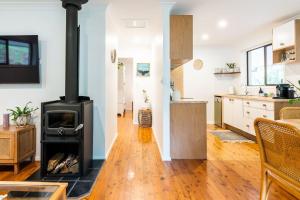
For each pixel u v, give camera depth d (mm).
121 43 5820
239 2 3143
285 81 4254
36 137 3232
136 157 3393
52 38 3207
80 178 2586
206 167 2967
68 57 2742
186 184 2432
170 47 3291
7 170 2852
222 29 4598
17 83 3172
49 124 2572
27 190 1460
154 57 5086
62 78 3225
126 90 10727
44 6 3145
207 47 6484
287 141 1098
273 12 3572
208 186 2381
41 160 2598
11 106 3229
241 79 6039
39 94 3238
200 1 3094
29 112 3105
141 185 2404
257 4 3219
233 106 5234
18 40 3102
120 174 2713
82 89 3248
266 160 1354
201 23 4152
